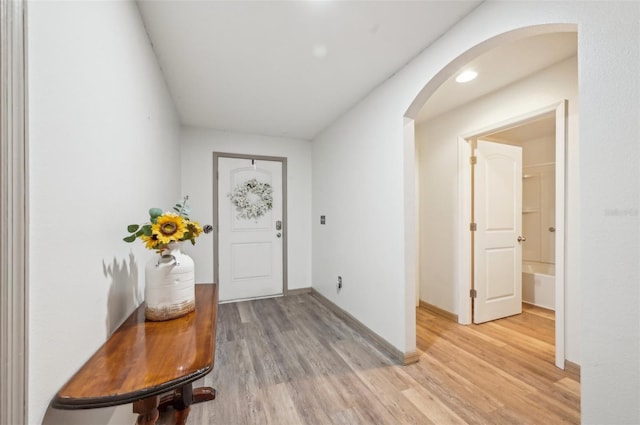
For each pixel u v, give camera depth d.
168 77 2.07
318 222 3.59
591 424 0.97
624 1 0.90
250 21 1.48
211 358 0.76
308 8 1.40
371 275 2.37
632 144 0.88
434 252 3.01
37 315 0.58
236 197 3.48
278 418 1.41
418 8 1.41
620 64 0.91
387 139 2.16
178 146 2.93
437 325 2.64
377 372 1.82
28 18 0.55
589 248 0.98
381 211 2.24
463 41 1.49
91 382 0.65
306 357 2.02
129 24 1.22
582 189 1.00
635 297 0.88
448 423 1.37
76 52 0.75
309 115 2.92
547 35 1.62
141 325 0.98
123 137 1.13
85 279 0.79
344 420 1.39
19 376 0.50
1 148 0.47
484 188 2.75
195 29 1.54
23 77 0.52
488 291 2.74
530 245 3.96
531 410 1.46
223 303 3.35
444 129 2.89
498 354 2.06
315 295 3.66
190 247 3.21
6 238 0.48
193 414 1.44
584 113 1.00
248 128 3.34
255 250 3.58
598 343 0.96
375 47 1.75
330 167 3.21
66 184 0.70
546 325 2.64
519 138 3.88
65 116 0.69
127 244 1.16
